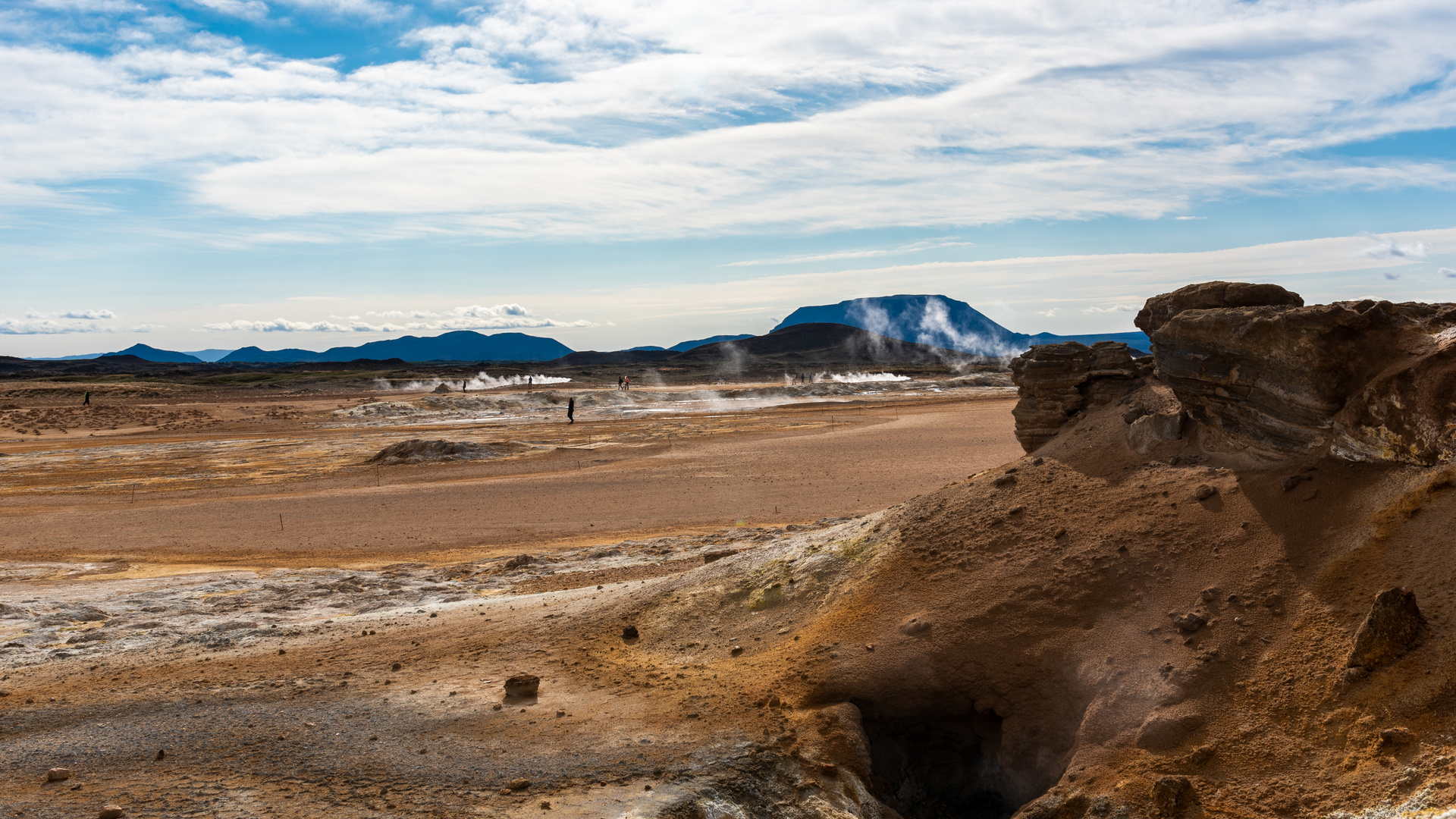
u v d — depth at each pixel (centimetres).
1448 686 821
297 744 1110
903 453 4744
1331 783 822
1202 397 1375
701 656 1390
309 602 2141
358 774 1011
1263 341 1241
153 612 2048
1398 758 795
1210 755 911
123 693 1381
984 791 1144
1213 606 1075
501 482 4288
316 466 5075
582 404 9075
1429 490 1019
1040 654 1127
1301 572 1059
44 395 11488
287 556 2836
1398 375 1098
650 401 9488
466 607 1923
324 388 14150
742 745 1048
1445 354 1071
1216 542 1162
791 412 8156
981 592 1250
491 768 1022
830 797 978
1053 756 1053
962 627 1198
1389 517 1036
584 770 1007
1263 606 1045
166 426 7894
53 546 3044
